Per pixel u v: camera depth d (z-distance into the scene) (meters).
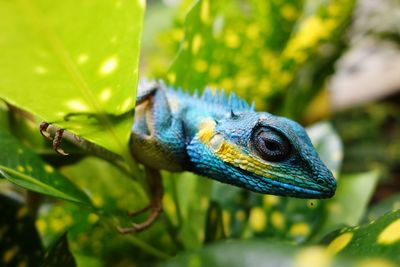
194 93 0.15
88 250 0.16
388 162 0.31
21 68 0.10
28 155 0.13
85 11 0.10
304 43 0.18
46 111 0.11
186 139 0.15
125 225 0.14
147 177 0.15
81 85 0.11
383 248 0.11
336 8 0.19
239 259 0.09
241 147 0.14
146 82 0.15
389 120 0.36
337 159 0.17
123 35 0.11
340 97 0.35
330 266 0.08
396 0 0.28
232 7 0.17
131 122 0.12
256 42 0.17
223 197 0.17
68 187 0.13
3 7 0.10
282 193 0.14
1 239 0.14
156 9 0.33
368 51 0.34
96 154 0.14
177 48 0.18
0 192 0.15
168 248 0.16
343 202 0.16
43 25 0.10
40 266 0.13
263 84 0.17
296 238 0.15
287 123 0.14
